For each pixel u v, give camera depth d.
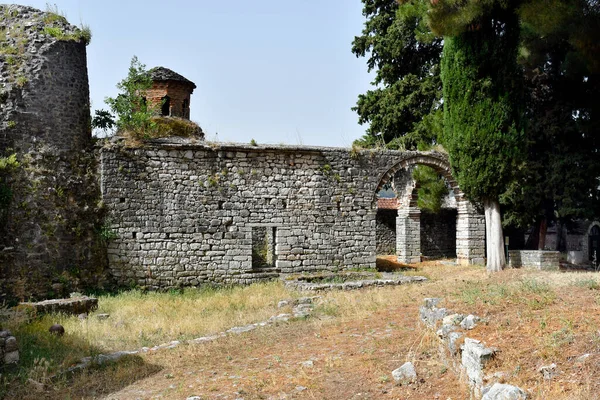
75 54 19.05
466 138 20.52
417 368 8.16
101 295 17.88
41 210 17.48
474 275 21.20
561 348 6.94
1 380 9.12
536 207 26.38
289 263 21.16
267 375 8.90
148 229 19.25
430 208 29.28
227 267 20.17
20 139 17.44
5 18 18.72
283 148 21.02
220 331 12.84
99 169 18.92
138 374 9.55
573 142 25.84
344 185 22.16
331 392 7.82
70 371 9.76
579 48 22.12
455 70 20.66
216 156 20.30
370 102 34.66
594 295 9.67
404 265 25.95
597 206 25.56
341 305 14.77
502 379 6.50
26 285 16.94
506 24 20.06
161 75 23.88
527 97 26.61
